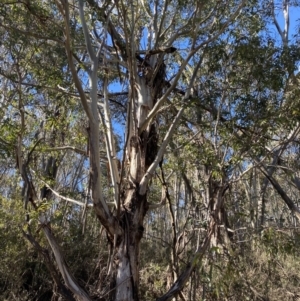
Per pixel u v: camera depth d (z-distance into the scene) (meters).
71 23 8.99
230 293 9.84
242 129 8.36
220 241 8.96
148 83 9.52
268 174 11.84
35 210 7.71
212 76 8.76
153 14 10.30
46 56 9.05
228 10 9.05
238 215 9.91
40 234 9.27
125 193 8.43
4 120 8.11
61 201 11.52
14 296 13.17
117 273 7.77
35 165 9.74
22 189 11.24
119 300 7.55
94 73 7.46
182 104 8.55
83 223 13.59
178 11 9.87
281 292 13.76
